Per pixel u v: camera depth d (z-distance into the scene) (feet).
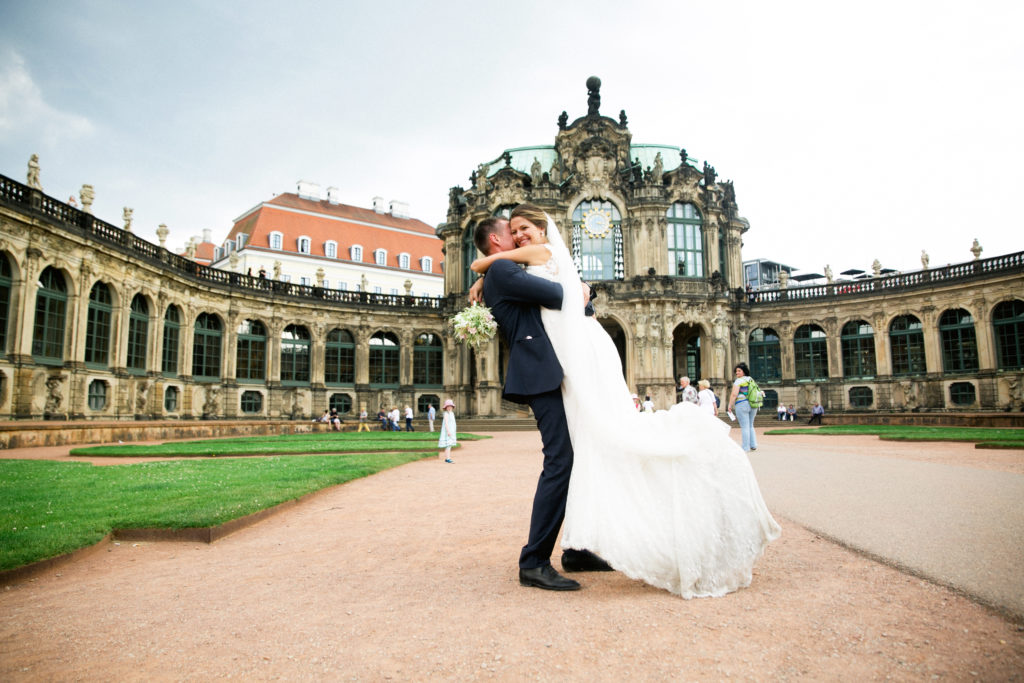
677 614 13.53
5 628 14.39
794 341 177.58
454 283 188.24
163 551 23.03
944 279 153.38
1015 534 18.62
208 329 156.35
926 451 54.29
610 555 15.30
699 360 182.60
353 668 11.37
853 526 21.21
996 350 145.38
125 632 13.84
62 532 23.52
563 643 12.14
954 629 11.94
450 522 27.40
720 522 14.96
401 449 71.51
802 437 85.61
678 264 173.06
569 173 177.27
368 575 18.40
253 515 28.17
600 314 163.94
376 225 309.01
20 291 99.45
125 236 125.29
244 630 13.71
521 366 16.74
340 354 181.37
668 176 177.17
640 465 15.89
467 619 13.82
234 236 284.00
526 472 48.78
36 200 102.27
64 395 108.37
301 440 96.17
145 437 103.35
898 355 163.53
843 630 12.14
